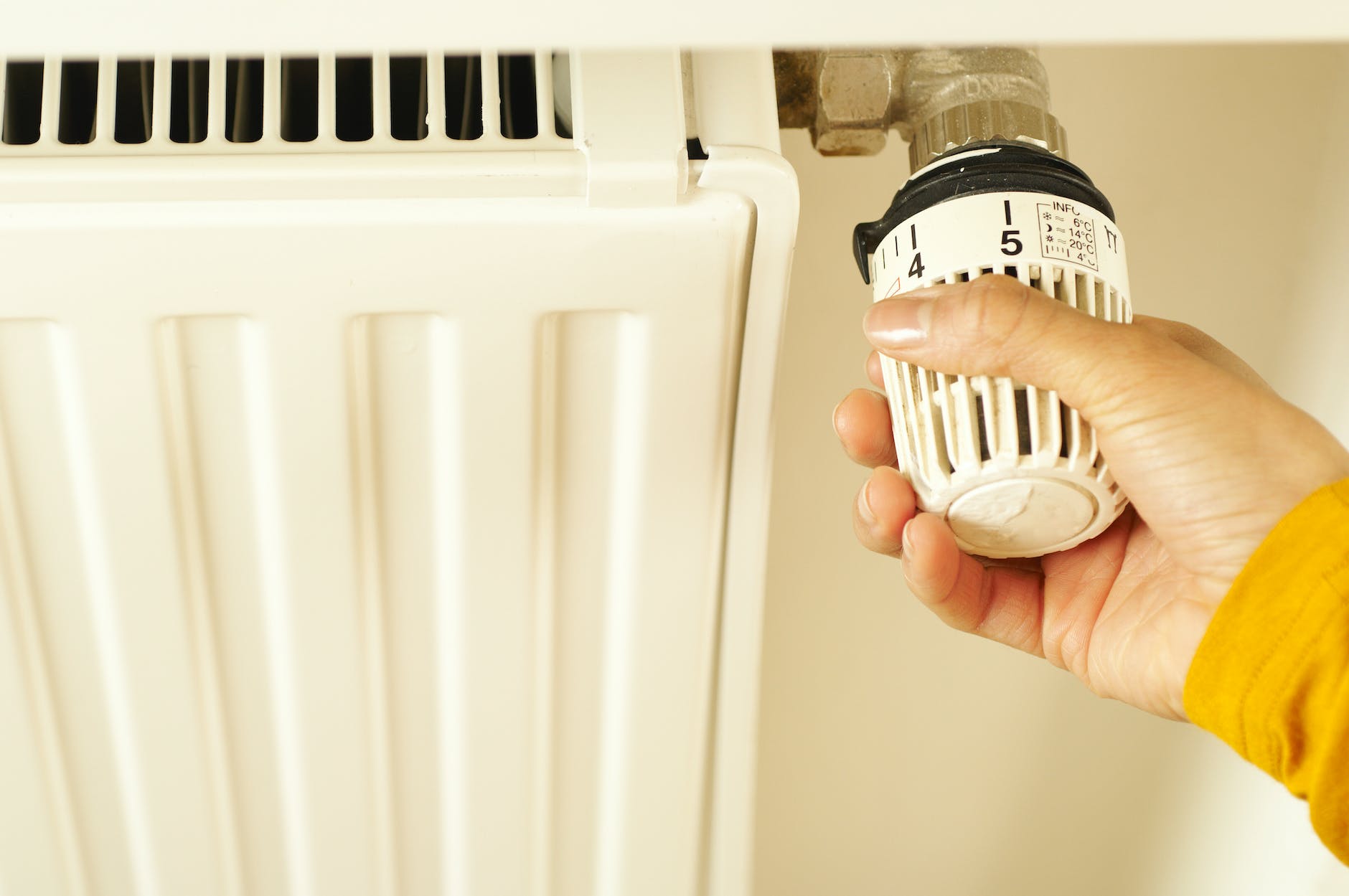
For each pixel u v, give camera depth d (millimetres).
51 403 357
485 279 339
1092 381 311
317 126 397
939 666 600
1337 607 305
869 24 228
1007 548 348
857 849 635
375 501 385
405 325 351
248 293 336
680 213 332
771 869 637
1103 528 345
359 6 220
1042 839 640
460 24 223
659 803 448
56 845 436
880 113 402
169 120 326
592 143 316
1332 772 305
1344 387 551
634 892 466
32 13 216
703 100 336
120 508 373
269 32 221
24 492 372
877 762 618
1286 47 518
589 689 430
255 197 319
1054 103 529
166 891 451
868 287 541
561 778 447
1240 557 336
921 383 336
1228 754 607
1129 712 611
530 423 370
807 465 562
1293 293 555
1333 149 532
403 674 420
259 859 453
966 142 350
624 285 343
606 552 405
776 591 582
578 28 225
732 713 439
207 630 402
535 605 408
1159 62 521
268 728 426
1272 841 602
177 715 414
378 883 460
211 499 379
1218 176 540
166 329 344
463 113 401
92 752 424
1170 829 633
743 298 358
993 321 303
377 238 329
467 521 387
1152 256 554
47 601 392
